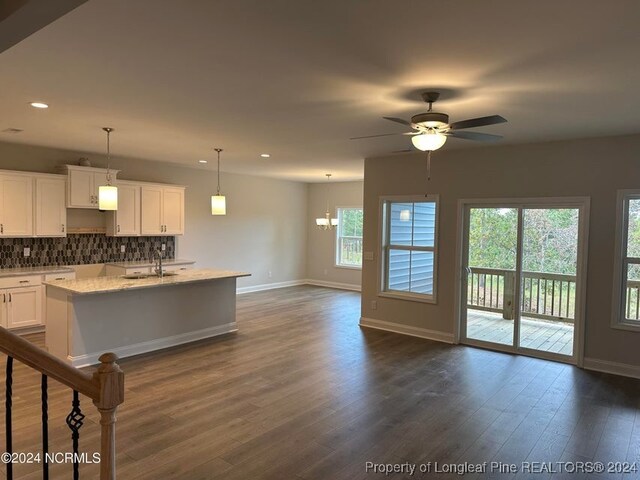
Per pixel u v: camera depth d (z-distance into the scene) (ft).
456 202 18.88
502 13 6.72
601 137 15.53
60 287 15.19
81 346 15.08
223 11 6.80
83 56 8.72
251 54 8.55
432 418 11.55
